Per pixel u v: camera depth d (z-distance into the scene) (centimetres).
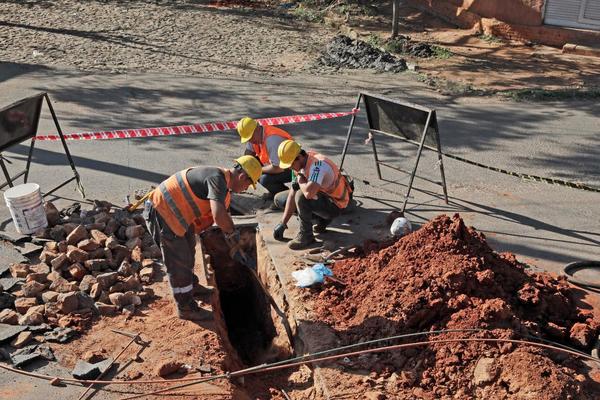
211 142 995
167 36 1592
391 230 701
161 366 505
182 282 563
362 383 496
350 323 558
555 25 1584
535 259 692
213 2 1950
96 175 872
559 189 865
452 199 828
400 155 966
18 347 529
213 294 621
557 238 736
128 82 1256
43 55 1396
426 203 815
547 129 1088
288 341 580
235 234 542
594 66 1429
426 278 557
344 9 1845
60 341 539
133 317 578
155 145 979
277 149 708
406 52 1520
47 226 705
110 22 1683
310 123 1086
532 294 571
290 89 1259
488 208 806
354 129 1066
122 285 608
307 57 1481
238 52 1498
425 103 1205
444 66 1429
